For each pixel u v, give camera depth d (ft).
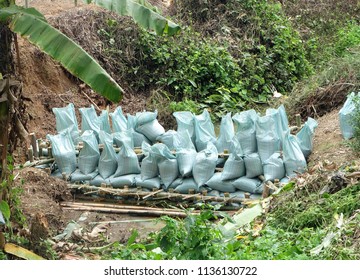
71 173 36.19
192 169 34.17
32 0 54.90
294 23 63.26
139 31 52.37
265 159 33.71
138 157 35.94
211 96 50.26
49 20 50.62
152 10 26.84
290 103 45.03
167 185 34.37
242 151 34.27
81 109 38.86
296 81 55.52
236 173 33.60
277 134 34.40
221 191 33.91
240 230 27.76
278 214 27.58
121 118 39.37
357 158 33.04
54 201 34.01
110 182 35.22
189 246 22.76
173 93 51.37
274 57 55.31
